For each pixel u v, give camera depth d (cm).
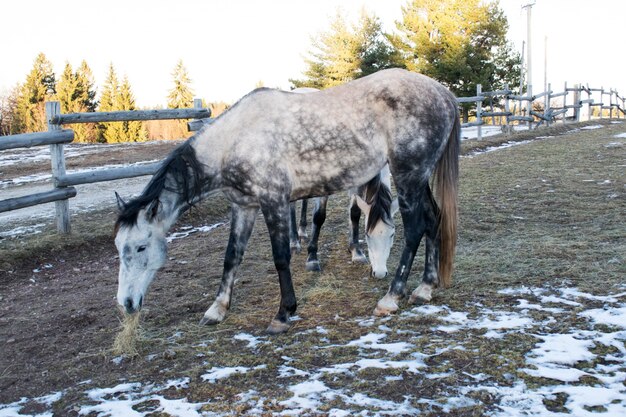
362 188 456
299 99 370
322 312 388
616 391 254
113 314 419
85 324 404
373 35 3173
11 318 426
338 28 3172
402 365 292
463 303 377
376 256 443
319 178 371
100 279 524
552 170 934
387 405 254
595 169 916
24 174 1332
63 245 625
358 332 345
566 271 417
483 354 297
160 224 357
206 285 471
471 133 1789
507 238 538
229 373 300
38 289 505
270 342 340
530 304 364
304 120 361
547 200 700
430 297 388
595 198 696
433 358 299
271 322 361
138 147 1798
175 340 356
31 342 374
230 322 381
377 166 377
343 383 279
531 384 264
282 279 362
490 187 818
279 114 363
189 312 410
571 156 1092
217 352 332
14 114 4347
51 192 641
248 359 317
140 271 347
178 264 546
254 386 284
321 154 363
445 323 346
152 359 331
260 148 357
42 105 4053
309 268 496
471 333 326
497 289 396
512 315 348
